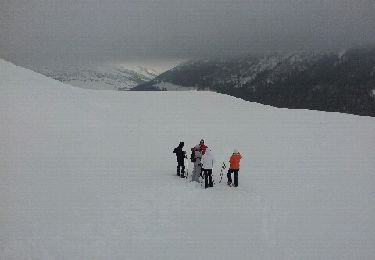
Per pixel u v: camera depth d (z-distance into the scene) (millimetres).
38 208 11945
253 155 22109
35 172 15555
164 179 15961
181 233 10953
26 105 26359
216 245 10531
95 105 31422
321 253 10867
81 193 13492
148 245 10133
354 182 17734
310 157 21938
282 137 26656
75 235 10258
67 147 19734
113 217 11430
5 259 8938
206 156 15406
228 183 16375
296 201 14828
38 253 9312
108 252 9617
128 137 23938
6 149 18109
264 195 15211
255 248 10625
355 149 23906
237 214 12750
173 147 22953
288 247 11008
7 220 10953
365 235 12258
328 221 13141
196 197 13859
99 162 18016
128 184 14836
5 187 13656
